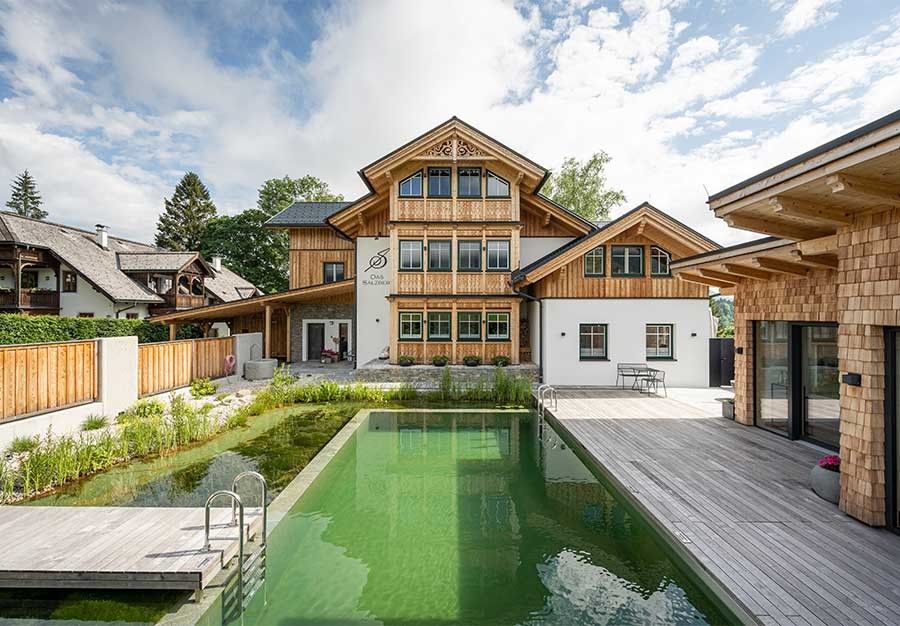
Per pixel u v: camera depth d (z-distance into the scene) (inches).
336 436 348.2
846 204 180.7
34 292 867.4
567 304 553.6
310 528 210.1
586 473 279.9
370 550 189.2
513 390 481.7
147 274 1003.9
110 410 362.9
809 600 132.4
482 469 289.3
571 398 471.8
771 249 260.7
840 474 194.1
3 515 191.8
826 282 272.8
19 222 898.1
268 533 198.7
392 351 605.0
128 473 271.9
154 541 168.9
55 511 196.2
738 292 359.9
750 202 196.4
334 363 765.3
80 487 248.5
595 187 1167.6
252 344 654.5
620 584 161.6
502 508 230.8
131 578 148.3
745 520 184.4
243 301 685.9
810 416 297.0
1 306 841.5
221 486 251.0
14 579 149.3
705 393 500.4
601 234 524.1
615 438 313.1
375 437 363.3
